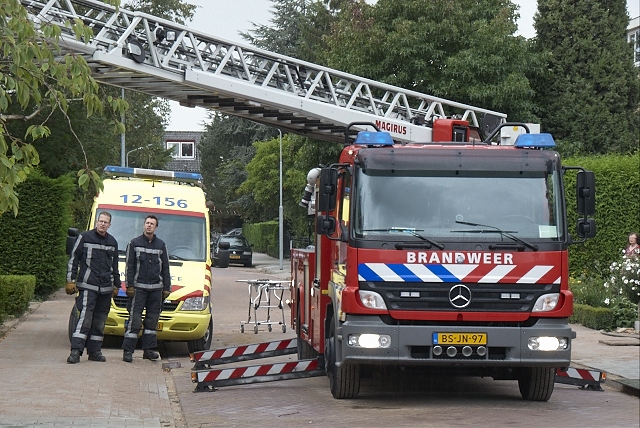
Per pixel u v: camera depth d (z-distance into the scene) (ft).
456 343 36.60
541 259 37.29
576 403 40.91
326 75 73.67
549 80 132.36
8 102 32.35
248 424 35.19
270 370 44.37
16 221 92.38
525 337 36.86
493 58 116.57
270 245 248.32
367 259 37.06
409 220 37.45
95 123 108.06
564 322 37.55
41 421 33.14
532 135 38.96
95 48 63.93
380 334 36.68
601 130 131.23
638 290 71.72
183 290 57.67
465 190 37.81
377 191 37.65
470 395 43.04
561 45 132.16
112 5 38.27
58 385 41.55
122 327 57.47
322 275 43.73
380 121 72.33
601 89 132.98
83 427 32.45
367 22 118.11
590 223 38.22
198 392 43.86
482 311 37.04
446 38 116.98
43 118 102.06
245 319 84.58
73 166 109.50
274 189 207.41
